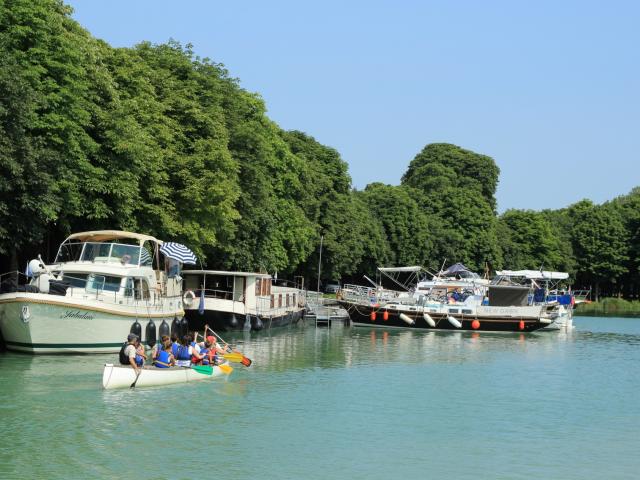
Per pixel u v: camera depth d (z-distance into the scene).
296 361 47.09
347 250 106.06
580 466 25.47
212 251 67.69
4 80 38.06
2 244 41.47
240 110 74.50
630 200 164.50
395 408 33.56
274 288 77.19
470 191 143.12
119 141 47.81
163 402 32.00
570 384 42.03
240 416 30.44
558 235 154.00
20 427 26.84
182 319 50.50
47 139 42.88
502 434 29.53
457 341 65.94
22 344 39.81
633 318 113.38
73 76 45.00
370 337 67.00
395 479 23.38
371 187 156.50
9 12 42.22
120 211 48.75
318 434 28.25
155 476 22.55
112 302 42.19
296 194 91.88
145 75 58.28
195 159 57.81
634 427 31.30
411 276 101.44
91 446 25.11
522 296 78.81
